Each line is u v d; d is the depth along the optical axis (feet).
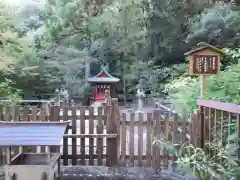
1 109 14.15
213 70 18.26
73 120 14.11
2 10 26.04
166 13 42.42
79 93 59.62
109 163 14.08
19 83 35.45
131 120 14.02
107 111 14.17
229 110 9.46
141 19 46.70
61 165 14.15
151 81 44.14
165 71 41.83
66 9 46.75
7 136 10.24
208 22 33.65
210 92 16.61
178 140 13.52
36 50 44.42
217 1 37.45
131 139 14.03
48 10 52.80
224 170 8.56
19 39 28.43
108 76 56.65
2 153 12.67
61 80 52.80
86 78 60.34
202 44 18.54
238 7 31.55
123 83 61.62
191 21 40.29
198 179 12.05
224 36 32.91
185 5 40.60
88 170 13.42
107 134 13.97
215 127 11.43
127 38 48.52
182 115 14.38
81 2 47.39
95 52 61.11
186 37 40.37
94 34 49.98
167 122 13.62
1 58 24.81
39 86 40.42
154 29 44.21
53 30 48.29
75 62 53.11
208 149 11.79
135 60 50.49
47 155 11.53
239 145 8.82
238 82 14.35
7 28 26.12
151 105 44.70
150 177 12.46
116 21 47.29
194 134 13.30
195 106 16.76
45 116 14.06
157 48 45.88
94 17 47.96
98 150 14.21
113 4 48.49
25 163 11.31
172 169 13.57
